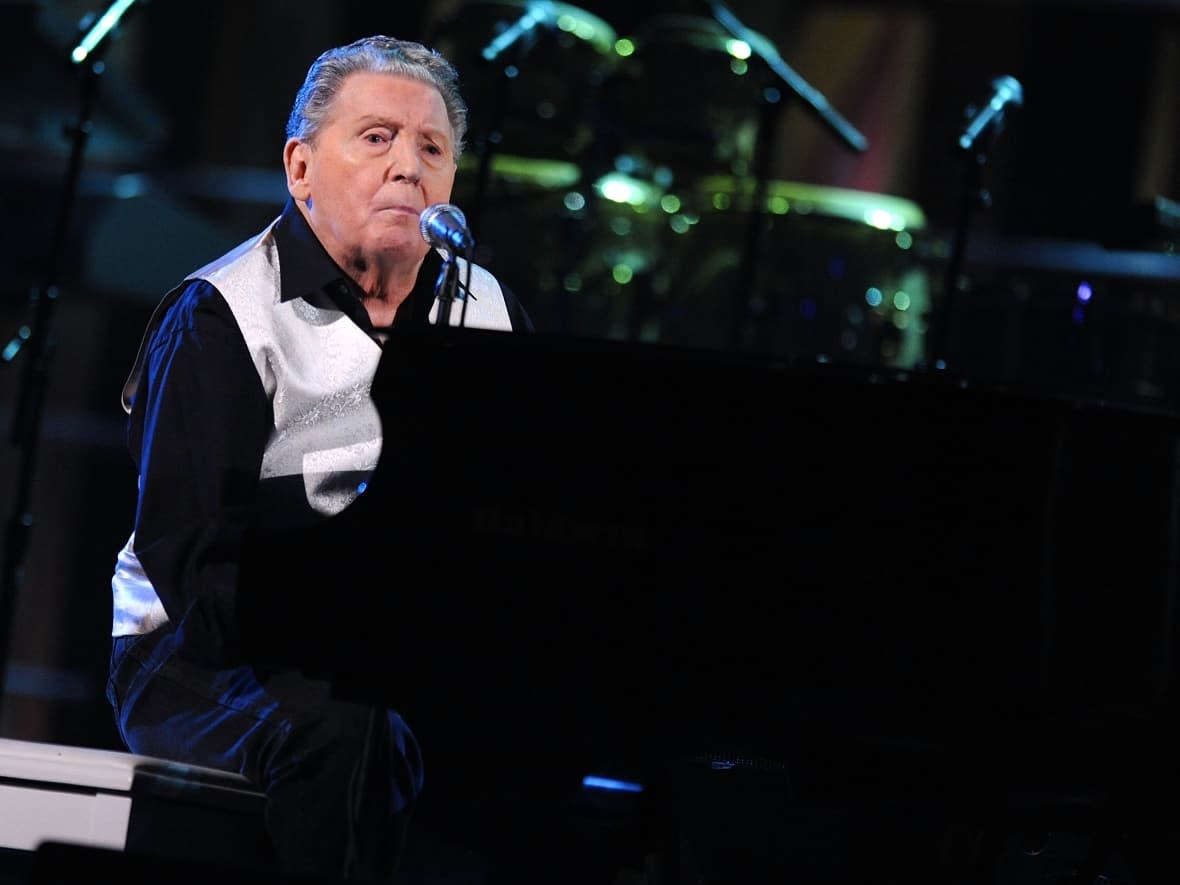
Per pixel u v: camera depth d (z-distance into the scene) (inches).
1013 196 978.1
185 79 1045.8
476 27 706.8
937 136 992.2
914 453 272.4
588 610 275.1
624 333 726.5
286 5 1041.5
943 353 563.5
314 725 306.8
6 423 1016.2
